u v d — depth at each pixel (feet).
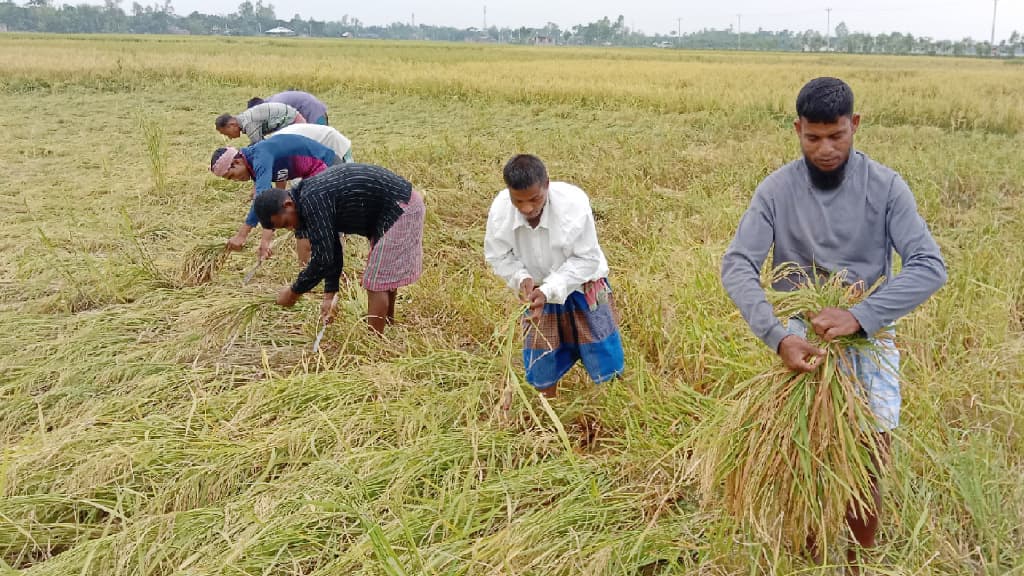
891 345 7.79
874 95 56.54
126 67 76.59
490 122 49.16
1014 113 47.65
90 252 20.10
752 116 51.31
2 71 69.15
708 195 27.02
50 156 34.04
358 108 57.67
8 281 17.87
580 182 28.22
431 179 28.55
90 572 8.34
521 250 11.05
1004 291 15.71
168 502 9.74
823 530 7.29
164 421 11.39
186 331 14.92
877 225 7.48
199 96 63.72
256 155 17.46
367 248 20.48
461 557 8.35
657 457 10.15
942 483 9.25
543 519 8.80
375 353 14.30
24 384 12.84
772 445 7.35
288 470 10.32
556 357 11.71
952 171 28.60
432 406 11.76
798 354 6.98
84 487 9.91
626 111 56.13
